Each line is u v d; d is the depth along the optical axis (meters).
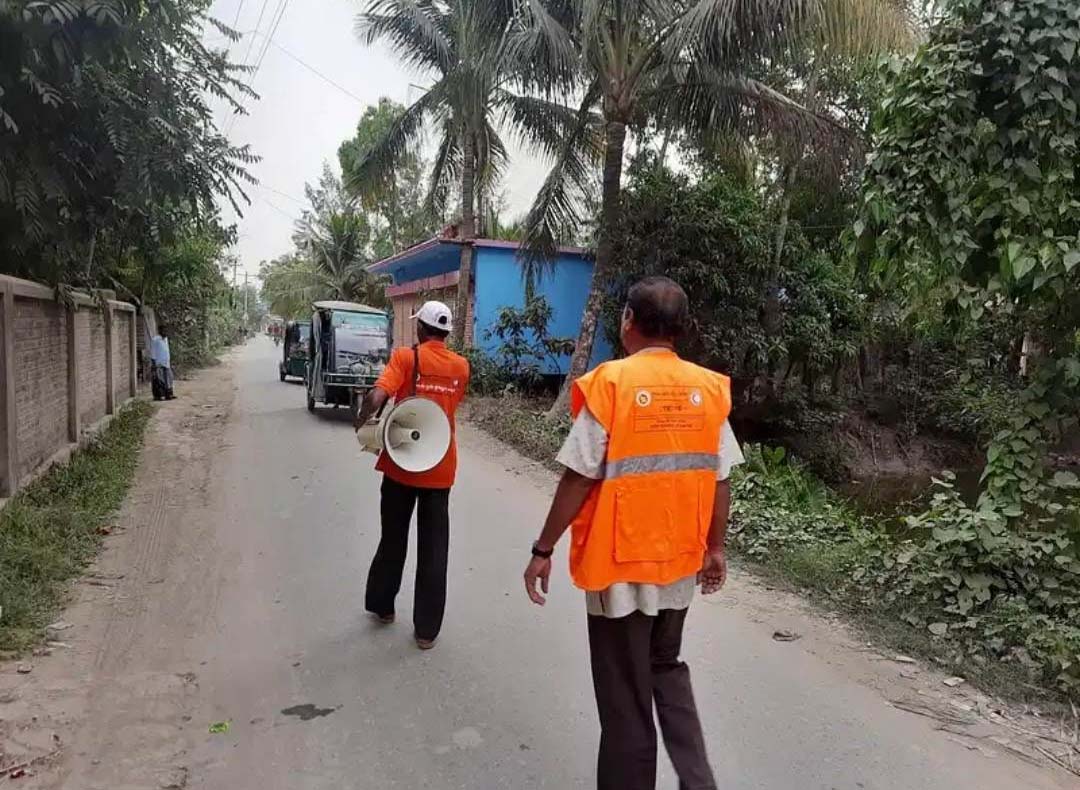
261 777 2.99
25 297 7.10
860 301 15.20
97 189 7.25
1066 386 4.80
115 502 7.18
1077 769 3.15
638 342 2.52
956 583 4.62
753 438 15.51
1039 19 4.30
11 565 4.97
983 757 3.22
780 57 9.84
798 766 3.13
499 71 10.66
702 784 2.45
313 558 5.75
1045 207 4.49
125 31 5.64
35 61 5.47
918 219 4.64
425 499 4.16
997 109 4.61
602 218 12.17
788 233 14.29
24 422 7.03
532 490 8.38
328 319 13.80
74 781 2.91
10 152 6.01
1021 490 4.82
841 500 11.42
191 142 6.96
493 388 15.74
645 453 2.35
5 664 3.85
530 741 3.29
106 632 4.33
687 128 11.93
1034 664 3.93
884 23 8.41
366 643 4.25
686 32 9.23
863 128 12.38
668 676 2.60
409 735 3.31
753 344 13.45
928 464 17.00
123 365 14.40
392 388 4.20
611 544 2.34
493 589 5.18
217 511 7.11
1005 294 4.79
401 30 15.45
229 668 3.92
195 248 17.81
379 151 16.84
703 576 2.74
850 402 18.16
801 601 5.10
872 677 3.97
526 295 15.35
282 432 12.09
